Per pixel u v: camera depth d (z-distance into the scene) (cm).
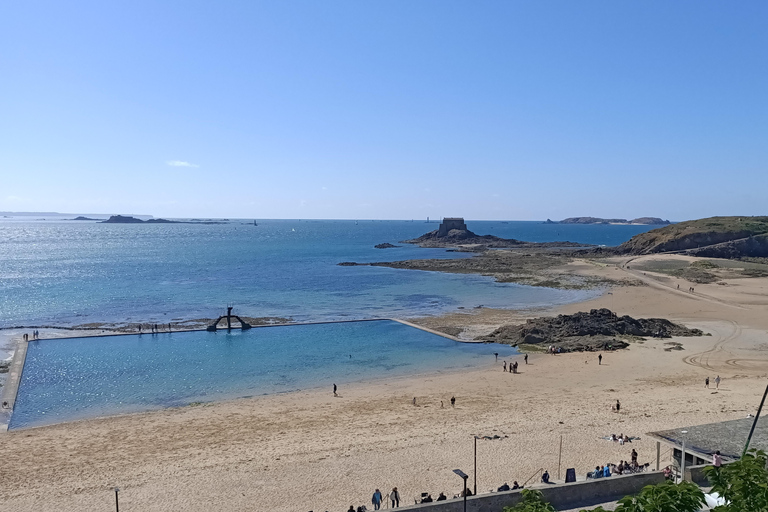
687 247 17812
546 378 5466
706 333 7381
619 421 4112
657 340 7012
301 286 12475
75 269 15875
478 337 7400
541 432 3916
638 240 19638
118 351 6769
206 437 3959
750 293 10481
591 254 19288
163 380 5550
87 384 5422
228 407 4697
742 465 1736
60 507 2906
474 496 2595
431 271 15188
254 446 3756
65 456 3625
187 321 8581
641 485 2794
